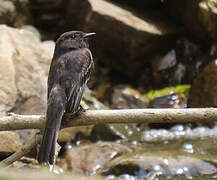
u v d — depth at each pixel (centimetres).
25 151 802
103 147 1194
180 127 1321
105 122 775
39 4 1625
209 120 761
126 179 1068
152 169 1072
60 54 916
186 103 1380
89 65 892
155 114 762
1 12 1524
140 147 1213
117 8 1538
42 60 1291
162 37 1480
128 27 1455
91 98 1328
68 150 1185
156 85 1485
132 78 1534
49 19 1641
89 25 1495
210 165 1083
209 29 1448
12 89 1170
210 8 1419
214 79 1316
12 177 435
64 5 1625
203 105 1328
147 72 1512
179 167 1077
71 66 859
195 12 1455
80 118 777
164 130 1319
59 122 760
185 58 1494
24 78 1209
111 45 1507
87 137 1237
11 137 1086
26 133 1110
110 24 1470
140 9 1598
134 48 1481
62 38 926
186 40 1509
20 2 1576
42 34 1630
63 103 786
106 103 1427
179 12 1521
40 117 780
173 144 1230
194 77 1464
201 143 1227
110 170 1088
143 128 1316
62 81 833
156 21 1538
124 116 765
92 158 1148
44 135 739
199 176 1059
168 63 1494
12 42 1298
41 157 716
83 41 941
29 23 1620
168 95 1405
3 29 1345
